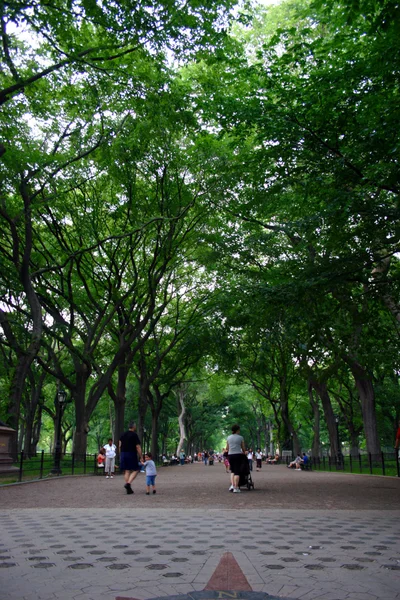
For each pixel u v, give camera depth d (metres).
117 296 29.23
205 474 28.61
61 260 29.06
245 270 27.09
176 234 28.84
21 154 19.75
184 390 62.25
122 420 32.25
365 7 10.80
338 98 13.85
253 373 49.97
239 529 7.46
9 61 15.30
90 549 6.04
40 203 22.16
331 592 4.28
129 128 21.75
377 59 12.20
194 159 25.56
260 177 17.62
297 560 5.45
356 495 13.45
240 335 26.98
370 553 5.80
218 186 24.81
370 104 13.32
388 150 13.05
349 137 14.36
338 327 19.58
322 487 16.53
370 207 13.70
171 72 19.34
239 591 4.30
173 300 41.34
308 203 17.44
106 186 28.22
